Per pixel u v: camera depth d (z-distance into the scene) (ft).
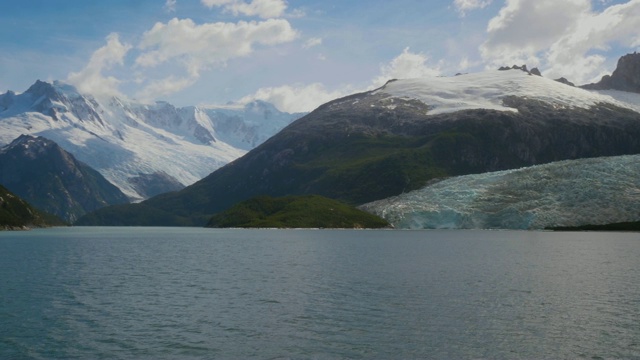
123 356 153.89
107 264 380.17
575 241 622.54
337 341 166.71
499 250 490.90
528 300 226.79
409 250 494.18
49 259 421.59
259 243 612.29
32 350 159.02
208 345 163.32
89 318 196.34
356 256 432.25
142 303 223.51
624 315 198.29
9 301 228.43
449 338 169.27
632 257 416.26
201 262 391.24
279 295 240.53
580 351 156.66
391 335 172.65
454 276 302.25
